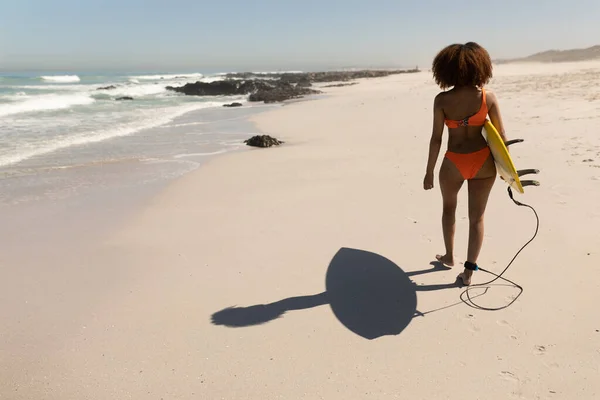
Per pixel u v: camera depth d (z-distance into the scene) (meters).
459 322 2.74
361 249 3.80
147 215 4.89
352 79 48.44
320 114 14.88
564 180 5.09
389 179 5.92
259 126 12.50
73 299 3.14
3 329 2.79
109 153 8.48
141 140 10.05
